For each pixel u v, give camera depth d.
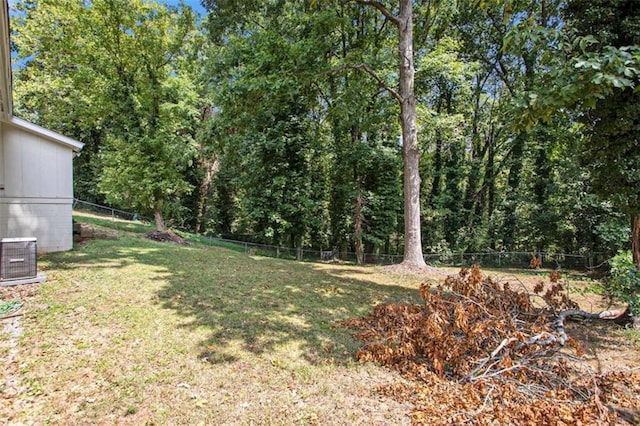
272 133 13.88
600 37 4.47
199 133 16.44
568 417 2.69
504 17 5.39
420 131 13.84
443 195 16.50
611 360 4.01
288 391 3.12
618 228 9.47
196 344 3.97
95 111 14.02
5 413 2.65
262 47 9.86
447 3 12.71
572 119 5.34
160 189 14.05
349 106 11.90
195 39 15.27
